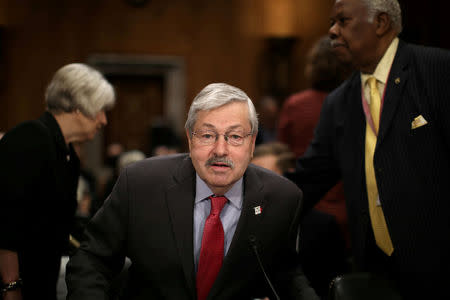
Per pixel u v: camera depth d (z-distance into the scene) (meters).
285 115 2.95
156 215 1.45
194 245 1.47
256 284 1.52
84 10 7.77
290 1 7.97
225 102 1.35
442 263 1.60
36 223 1.75
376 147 1.69
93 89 1.92
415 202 1.62
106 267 1.46
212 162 1.35
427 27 5.69
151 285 1.45
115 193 1.49
